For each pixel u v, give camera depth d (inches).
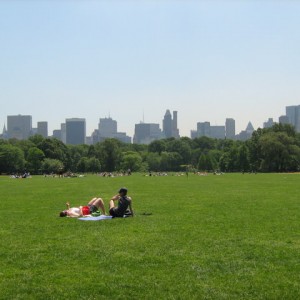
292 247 643.5
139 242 679.1
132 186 2492.6
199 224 862.5
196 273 509.0
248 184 2598.4
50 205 1314.0
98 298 432.8
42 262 560.7
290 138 6845.5
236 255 593.3
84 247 644.7
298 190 1950.1
